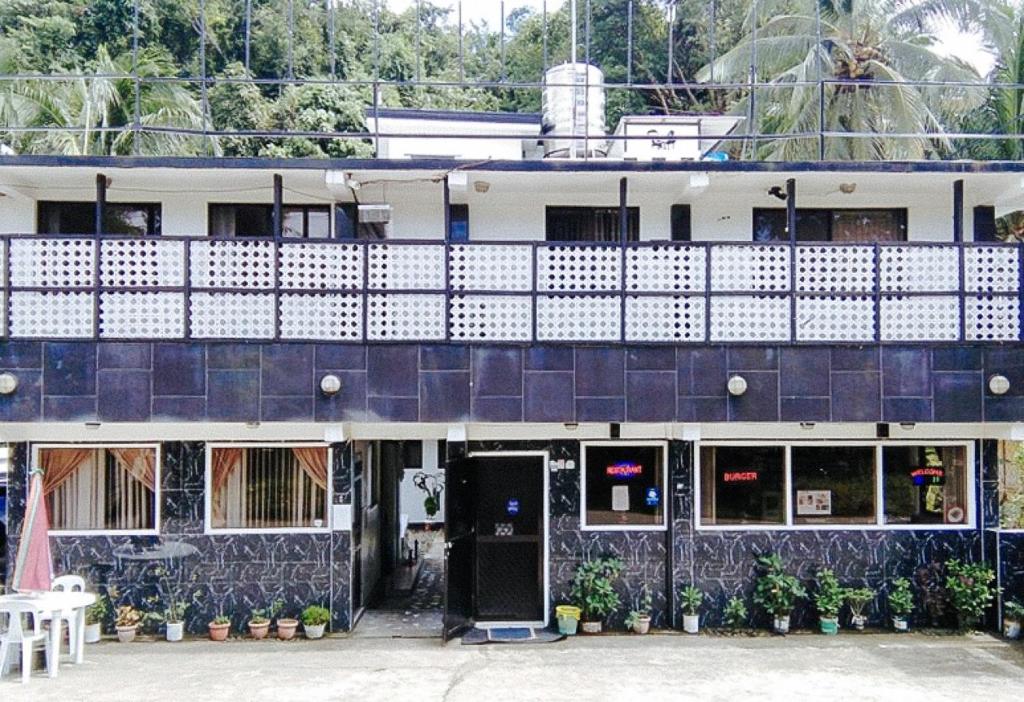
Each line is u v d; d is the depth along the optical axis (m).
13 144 18.75
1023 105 17.80
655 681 8.63
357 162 9.59
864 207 11.34
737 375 9.59
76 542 10.46
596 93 14.38
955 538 10.80
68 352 9.27
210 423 9.54
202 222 11.05
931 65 19.05
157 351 9.34
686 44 24.59
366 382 9.48
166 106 19.61
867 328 9.62
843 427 10.72
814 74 18.44
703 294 9.62
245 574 10.59
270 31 24.98
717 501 10.90
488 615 11.03
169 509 10.55
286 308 9.47
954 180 9.99
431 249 9.62
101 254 9.36
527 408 9.55
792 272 9.64
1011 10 19.42
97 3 25.17
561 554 10.89
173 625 10.28
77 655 9.30
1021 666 9.16
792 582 10.45
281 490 10.73
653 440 10.94
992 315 9.65
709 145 14.77
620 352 9.61
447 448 10.18
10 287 9.20
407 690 8.36
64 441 10.48
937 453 10.97
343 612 10.66
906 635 10.43
